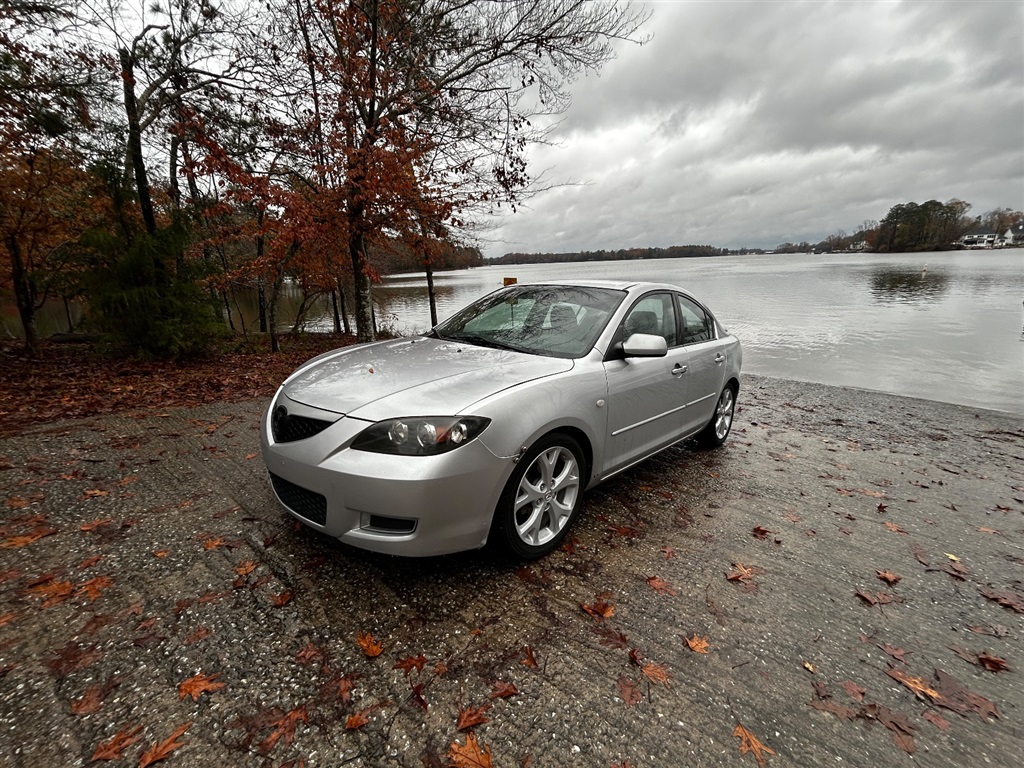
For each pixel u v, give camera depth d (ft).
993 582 9.07
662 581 8.52
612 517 10.86
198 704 5.66
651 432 11.72
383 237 33.04
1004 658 7.11
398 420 7.38
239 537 9.21
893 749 5.55
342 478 7.24
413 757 5.16
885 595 8.47
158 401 19.90
